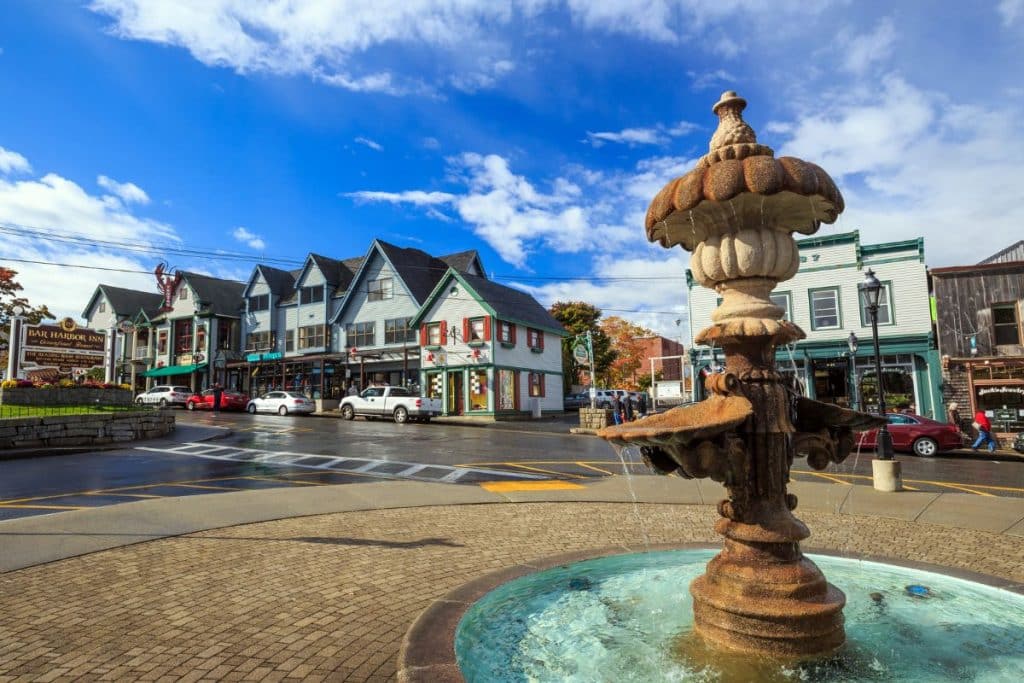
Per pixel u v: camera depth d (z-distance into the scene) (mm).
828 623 3449
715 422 3389
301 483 11320
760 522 3688
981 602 4293
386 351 35469
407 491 10234
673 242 4676
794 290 25984
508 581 4730
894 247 24422
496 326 32750
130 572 5555
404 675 3100
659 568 5227
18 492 10117
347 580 5344
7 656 3695
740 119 4023
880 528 7695
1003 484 11836
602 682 3162
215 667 3557
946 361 22484
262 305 43375
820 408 4043
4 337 29906
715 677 3189
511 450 17422
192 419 28969
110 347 25344
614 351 51656
